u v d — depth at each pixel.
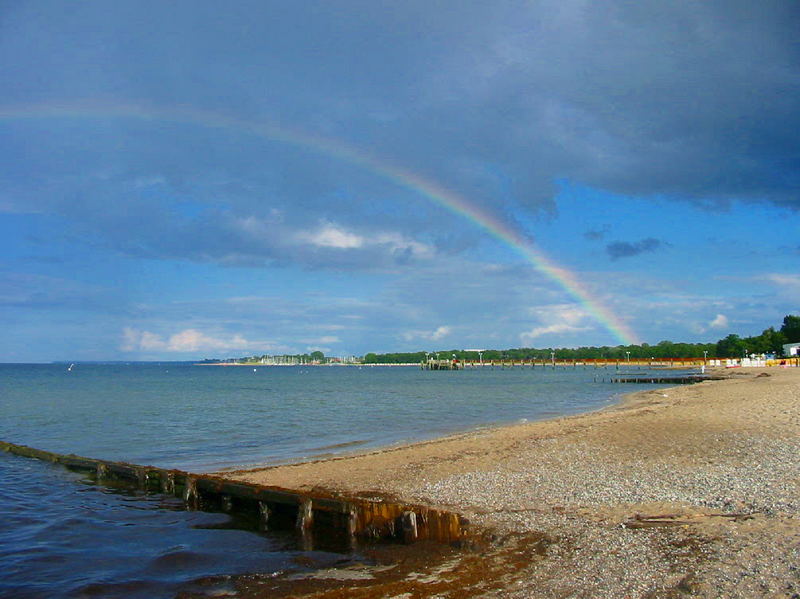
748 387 63.78
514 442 28.11
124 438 37.00
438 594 10.37
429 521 13.78
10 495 20.53
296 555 13.67
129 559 13.70
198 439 36.19
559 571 11.00
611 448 24.77
